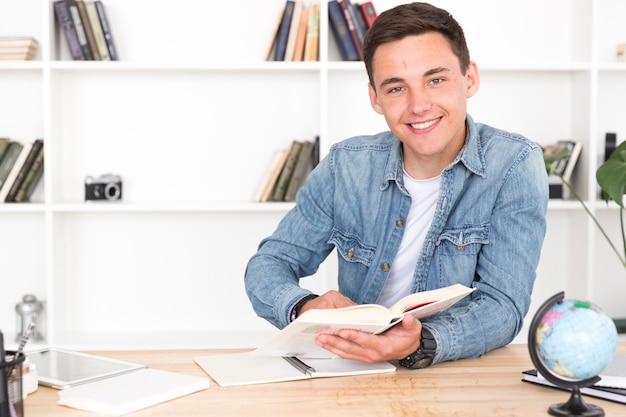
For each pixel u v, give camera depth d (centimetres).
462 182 178
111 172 334
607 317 121
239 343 317
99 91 332
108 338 325
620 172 269
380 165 190
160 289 340
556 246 341
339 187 192
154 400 127
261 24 332
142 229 338
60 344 311
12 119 329
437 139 168
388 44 164
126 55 330
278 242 193
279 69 319
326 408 125
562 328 119
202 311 341
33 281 335
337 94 336
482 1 336
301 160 320
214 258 340
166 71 332
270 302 174
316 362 152
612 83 338
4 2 326
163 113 334
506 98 338
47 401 130
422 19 162
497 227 174
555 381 122
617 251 329
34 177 316
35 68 309
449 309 168
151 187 335
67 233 334
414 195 186
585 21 323
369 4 317
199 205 312
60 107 326
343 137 338
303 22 316
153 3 330
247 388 136
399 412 123
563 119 339
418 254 187
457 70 166
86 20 312
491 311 161
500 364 152
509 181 175
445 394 132
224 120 335
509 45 337
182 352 164
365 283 189
